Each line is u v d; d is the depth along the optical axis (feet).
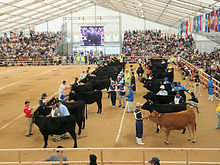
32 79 93.15
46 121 34.50
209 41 157.89
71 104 41.60
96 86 62.18
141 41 155.02
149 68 83.76
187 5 86.63
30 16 141.08
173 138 38.58
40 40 159.12
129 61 127.75
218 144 36.04
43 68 123.65
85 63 143.74
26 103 40.78
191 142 36.88
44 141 38.88
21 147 36.86
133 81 66.18
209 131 41.16
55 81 87.35
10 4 110.83
